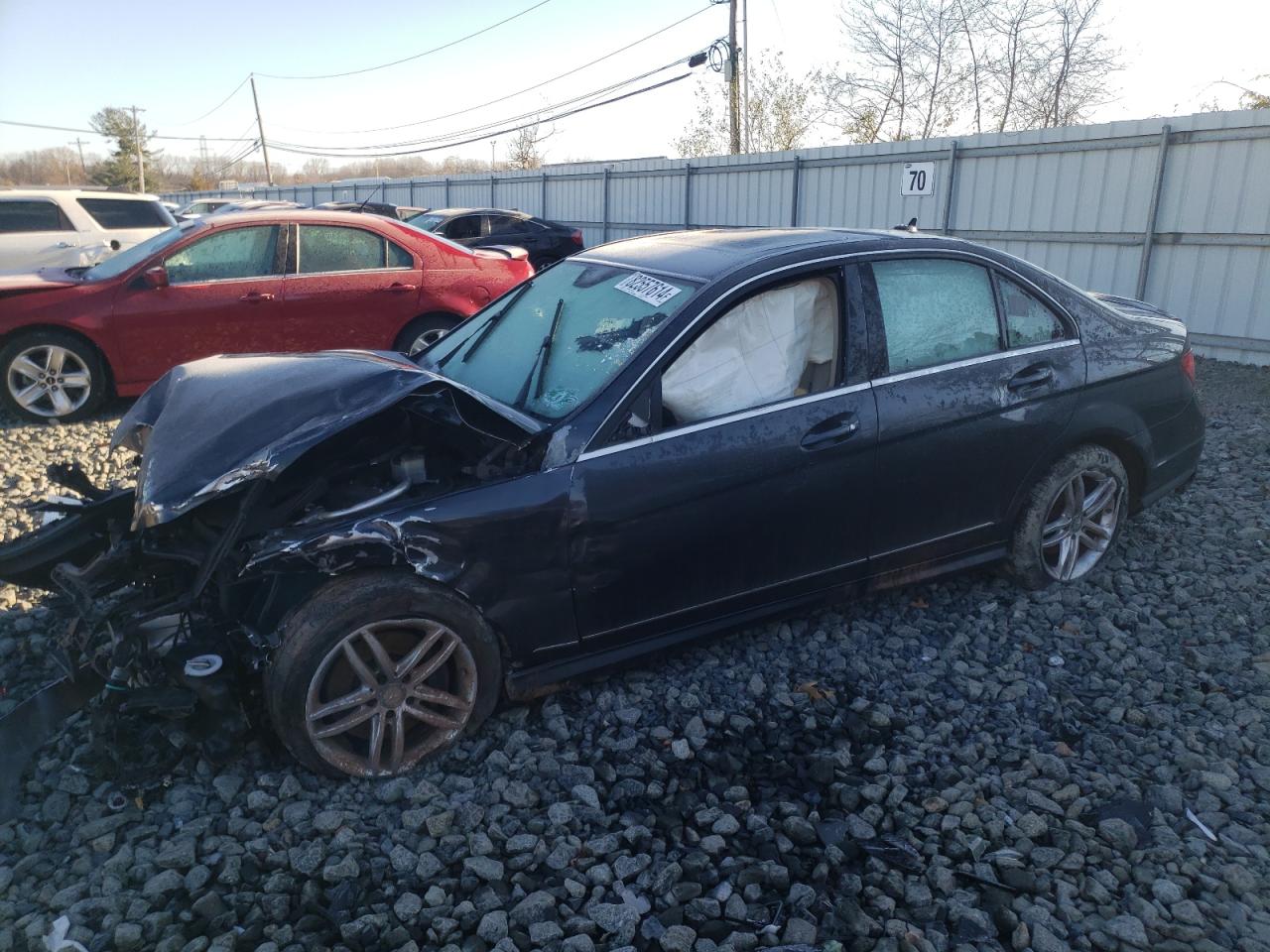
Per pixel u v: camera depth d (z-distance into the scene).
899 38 29.08
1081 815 2.96
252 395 3.34
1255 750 3.25
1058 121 27.31
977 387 3.89
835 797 3.04
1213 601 4.32
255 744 3.26
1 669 3.78
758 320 3.60
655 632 3.51
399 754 3.13
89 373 7.72
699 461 3.36
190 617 3.16
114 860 2.72
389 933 2.49
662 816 2.96
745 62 30.41
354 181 35.88
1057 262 11.79
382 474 3.51
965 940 2.48
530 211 25.53
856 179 14.68
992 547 4.21
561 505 3.19
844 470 3.62
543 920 2.56
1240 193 9.82
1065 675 3.76
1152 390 4.44
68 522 3.42
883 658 3.88
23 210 12.77
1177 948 2.44
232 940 2.45
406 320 8.20
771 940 2.49
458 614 3.13
